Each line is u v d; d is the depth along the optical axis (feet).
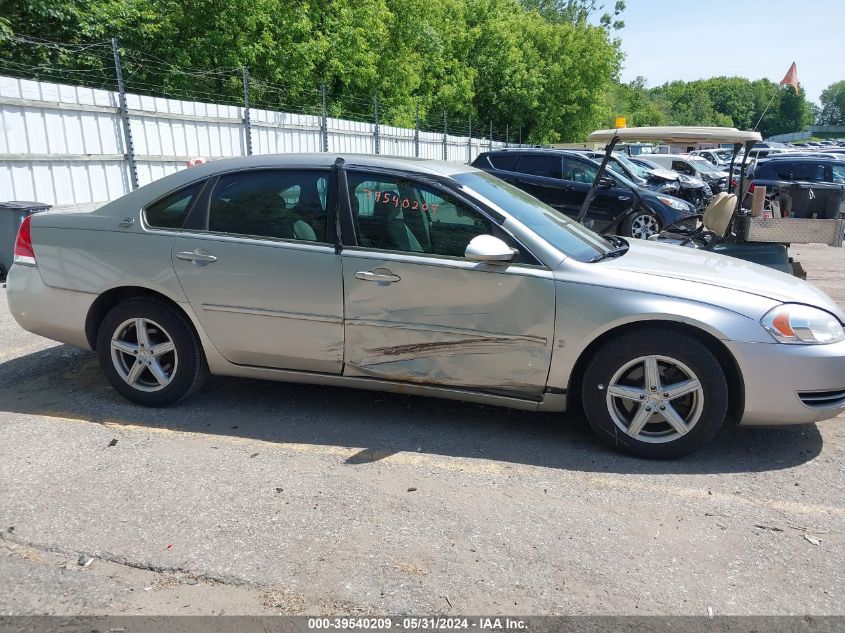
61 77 43.91
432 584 8.40
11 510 9.81
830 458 12.16
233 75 55.21
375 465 11.54
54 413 13.41
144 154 35.81
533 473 11.38
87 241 13.58
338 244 12.55
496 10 112.47
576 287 11.68
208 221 13.20
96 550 8.93
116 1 48.67
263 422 13.25
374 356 12.64
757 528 9.81
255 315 12.89
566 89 126.00
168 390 13.56
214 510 9.96
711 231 20.43
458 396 12.63
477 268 11.95
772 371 11.24
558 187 39.78
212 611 7.86
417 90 89.51
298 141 49.21
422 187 12.55
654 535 9.57
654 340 11.43
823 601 8.23
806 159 50.62
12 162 28.40
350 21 65.67
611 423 11.88
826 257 39.37
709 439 11.62
